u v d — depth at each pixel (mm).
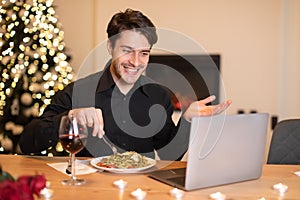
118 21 1743
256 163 1516
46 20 3043
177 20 4180
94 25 4289
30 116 3053
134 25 1727
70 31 4320
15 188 907
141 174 1572
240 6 4117
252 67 4152
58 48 3098
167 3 4180
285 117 4160
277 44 4109
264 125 1501
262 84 4156
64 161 1767
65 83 3012
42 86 3055
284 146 2070
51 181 1465
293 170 1679
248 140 1471
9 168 1631
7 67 3021
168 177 1512
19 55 2998
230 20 4137
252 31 4125
